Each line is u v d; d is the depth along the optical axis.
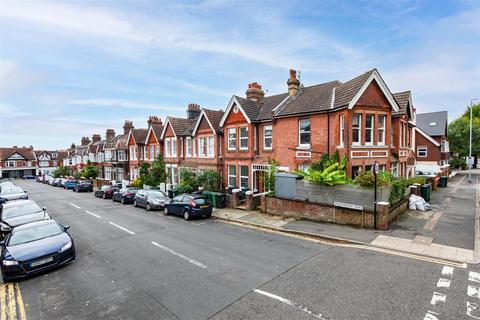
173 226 14.51
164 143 31.83
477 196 19.23
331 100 16.80
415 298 6.19
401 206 13.90
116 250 10.67
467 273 7.41
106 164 47.78
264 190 19.31
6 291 7.43
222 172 24.28
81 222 16.41
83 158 61.56
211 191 20.67
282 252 9.66
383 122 16.42
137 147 37.16
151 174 30.61
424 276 7.28
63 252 8.93
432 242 9.79
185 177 23.69
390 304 5.97
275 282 7.25
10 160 81.06
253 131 21.20
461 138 42.12
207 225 14.49
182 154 28.98
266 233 12.43
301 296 6.46
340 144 15.62
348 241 10.40
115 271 8.55
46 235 9.62
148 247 10.88
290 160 18.75
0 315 6.21
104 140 57.34
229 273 7.98
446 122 36.75
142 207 21.72
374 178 11.82
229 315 5.79
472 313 5.57
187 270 8.34
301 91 21.58
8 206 14.72
